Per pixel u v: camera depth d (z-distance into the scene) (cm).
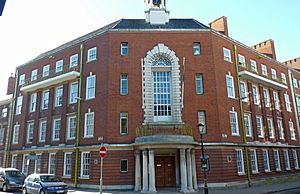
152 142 2080
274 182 2773
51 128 2889
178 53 2556
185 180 2041
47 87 3130
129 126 2362
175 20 3078
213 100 2470
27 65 3528
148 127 2311
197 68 2539
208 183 2231
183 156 2098
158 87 2500
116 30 2609
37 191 1819
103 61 2584
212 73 2541
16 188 2222
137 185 2131
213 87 2506
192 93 2466
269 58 3497
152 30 2609
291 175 3131
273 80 3369
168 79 2527
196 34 2631
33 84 3136
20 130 3278
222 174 2275
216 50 2666
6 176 2289
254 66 3186
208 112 2436
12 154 3278
